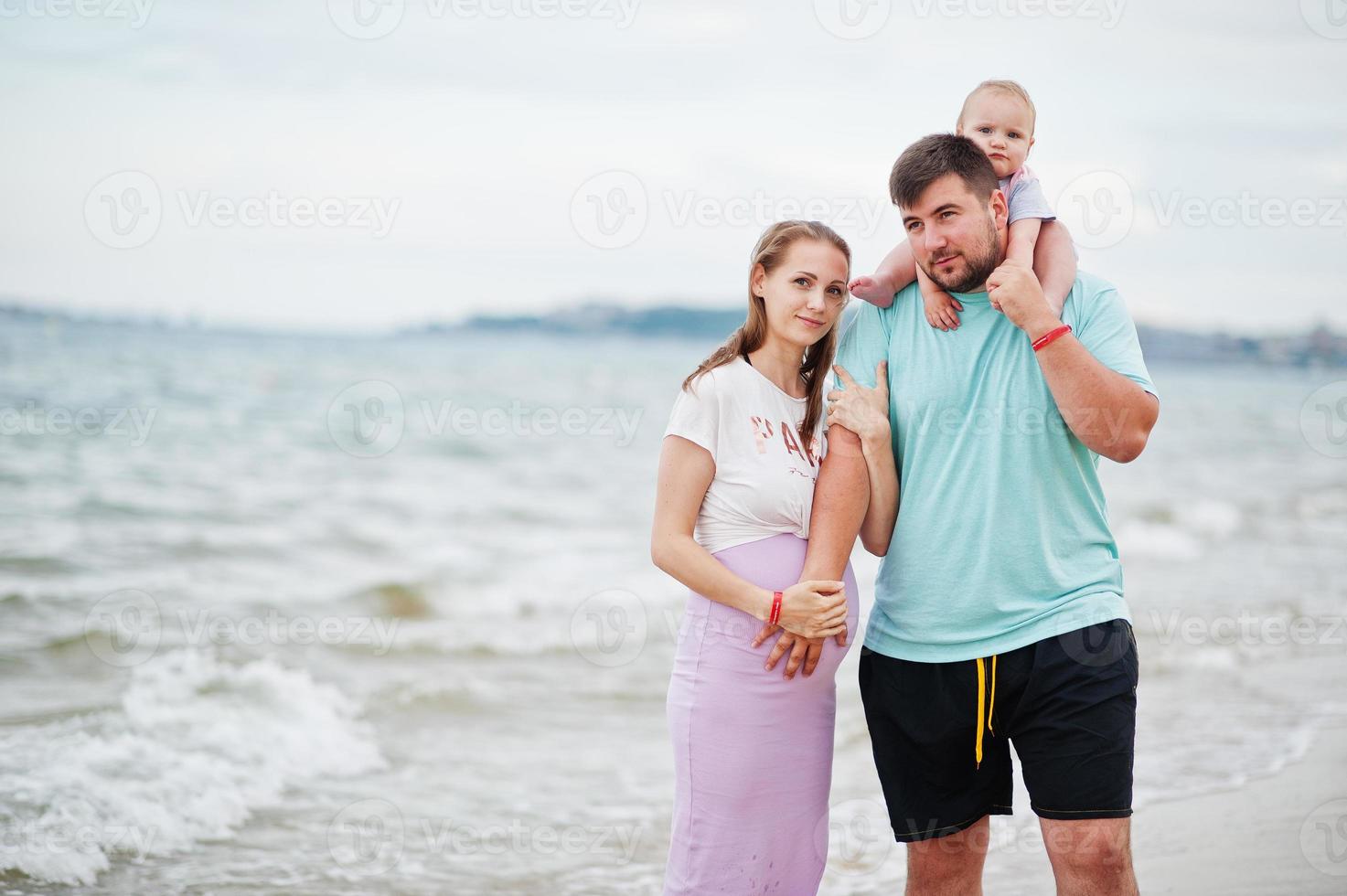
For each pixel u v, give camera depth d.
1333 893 3.66
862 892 3.75
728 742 2.65
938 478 2.67
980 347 2.68
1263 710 5.92
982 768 2.70
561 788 4.81
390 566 9.71
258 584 8.83
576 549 10.71
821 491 2.71
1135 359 2.60
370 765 5.06
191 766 4.82
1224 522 13.30
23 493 10.98
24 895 3.62
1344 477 17.34
